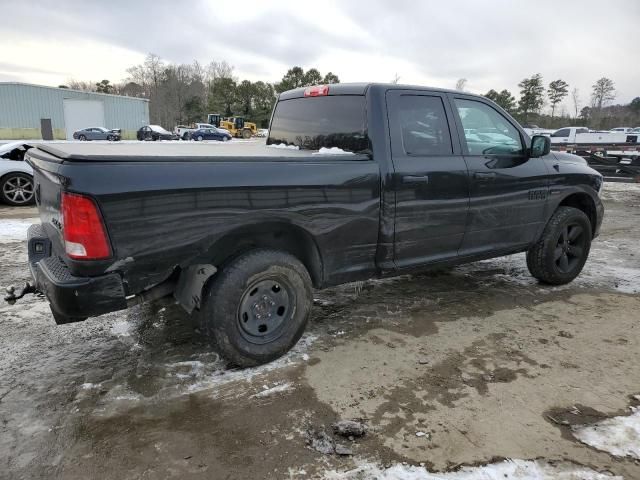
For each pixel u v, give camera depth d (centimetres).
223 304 299
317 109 398
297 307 330
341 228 336
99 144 354
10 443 248
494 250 437
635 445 252
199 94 8344
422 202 371
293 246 340
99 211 248
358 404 286
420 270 396
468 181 396
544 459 241
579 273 532
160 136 4509
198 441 252
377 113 354
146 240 264
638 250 670
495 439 256
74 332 375
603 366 335
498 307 441
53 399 286
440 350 355
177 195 269
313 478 228
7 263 538
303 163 315
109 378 310
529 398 295
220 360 333
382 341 368
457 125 398
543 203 461
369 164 343
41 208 327
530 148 443
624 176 1433
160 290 300
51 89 4259
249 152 334
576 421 272
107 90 9581
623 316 423
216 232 286
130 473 230
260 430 261
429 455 243
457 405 286
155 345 355
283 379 311
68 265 258
